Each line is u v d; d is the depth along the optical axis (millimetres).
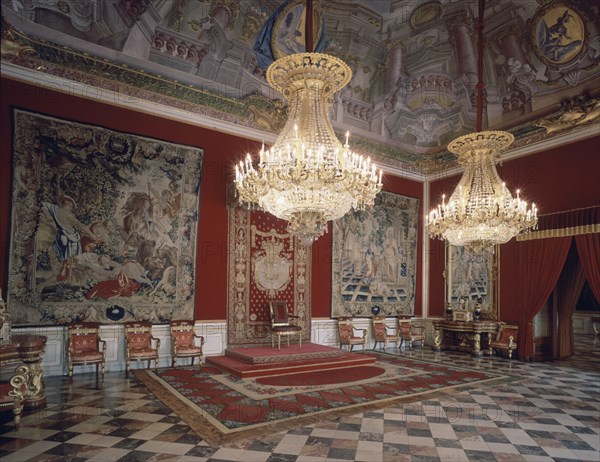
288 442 4930
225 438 5020
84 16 7859
